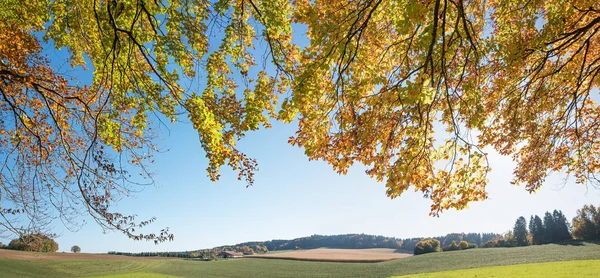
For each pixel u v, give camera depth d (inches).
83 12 362.6
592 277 1053.2
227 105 399.9
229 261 3186.5
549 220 3649.1
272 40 380.8
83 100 423.2
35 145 404.5
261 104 389.7
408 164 302.2
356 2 309.9
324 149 319.9
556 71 419.8
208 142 374.0
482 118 298.5
